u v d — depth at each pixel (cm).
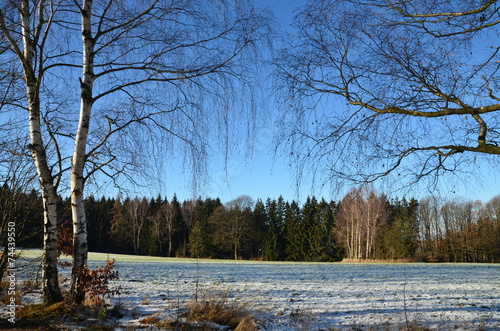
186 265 2752
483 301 1174
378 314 963
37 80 816
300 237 5784
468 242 4044
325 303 1119
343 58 479
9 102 828
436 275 2152
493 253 4084
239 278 1822
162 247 5278
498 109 413
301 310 984
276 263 3572
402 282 1738
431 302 1149
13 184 813
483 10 407
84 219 831
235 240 5762
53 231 827
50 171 835
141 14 777
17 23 779
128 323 776
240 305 938
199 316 838
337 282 1714
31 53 844
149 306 955
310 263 3666
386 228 3859
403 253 3894
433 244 4059
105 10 817
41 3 837
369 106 463
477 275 2167
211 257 5572
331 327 840
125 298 1066
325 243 5372
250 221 5875
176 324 770
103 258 3388
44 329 659
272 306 1052
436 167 462
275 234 6131
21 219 859
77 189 822
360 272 2345
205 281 1645
